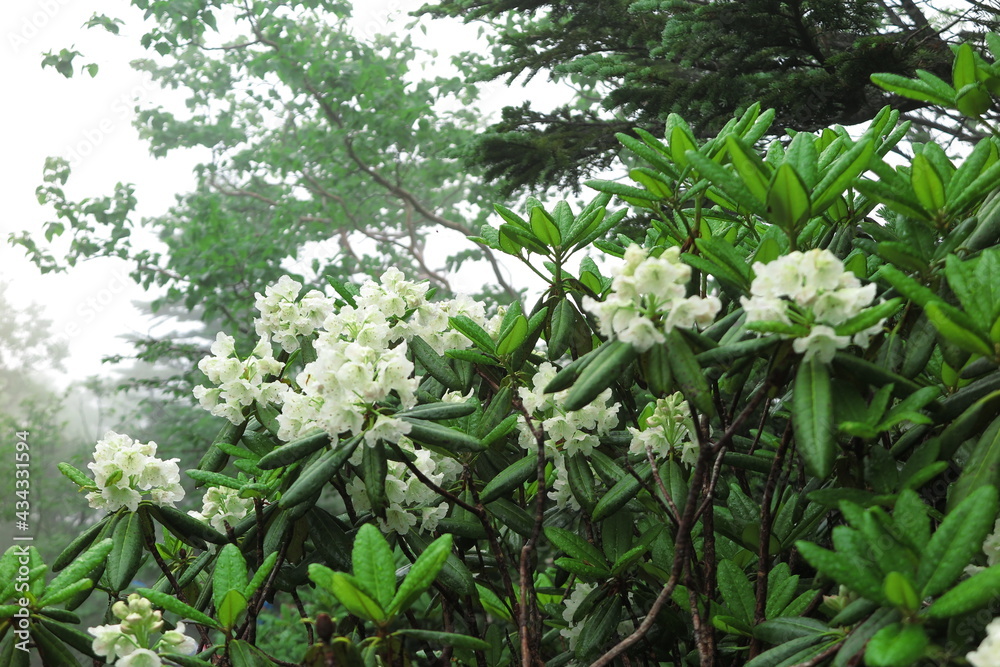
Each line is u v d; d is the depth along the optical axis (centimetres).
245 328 973
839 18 491
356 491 212
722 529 200
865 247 197
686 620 206
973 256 168
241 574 175
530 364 238
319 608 506
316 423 186
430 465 210
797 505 199
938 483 182
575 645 206
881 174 171
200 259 966
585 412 209
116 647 164
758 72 527
